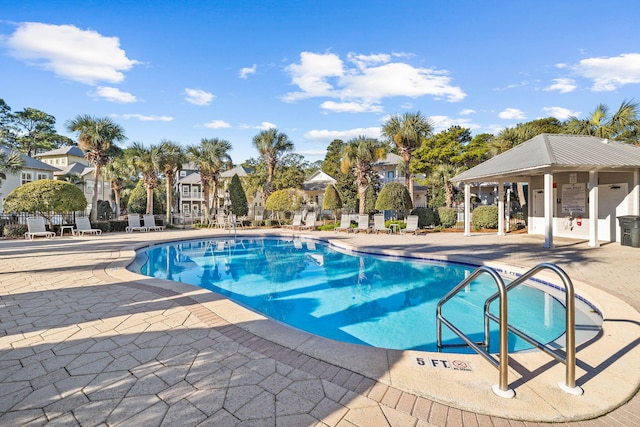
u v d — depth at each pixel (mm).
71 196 17234
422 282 7820
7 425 2021
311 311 5914
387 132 20812
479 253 9742
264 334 3520
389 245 12102
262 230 20516
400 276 8438
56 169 28984
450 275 8336
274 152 26547
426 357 2939
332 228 20688
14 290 5535
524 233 15734
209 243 15672
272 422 2043
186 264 10594
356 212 29891
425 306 6125
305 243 15570
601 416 2109
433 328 5062
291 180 32250
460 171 26875
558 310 5504
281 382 2529
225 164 27141
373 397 2314
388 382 2506
